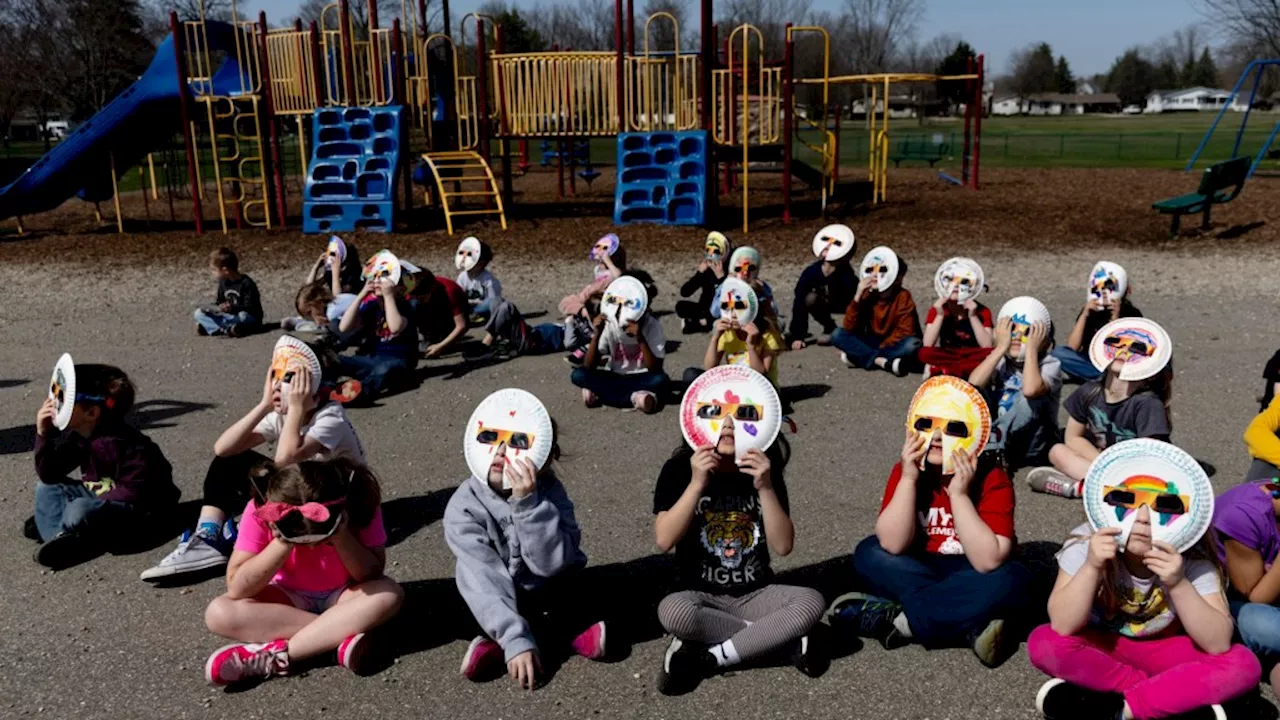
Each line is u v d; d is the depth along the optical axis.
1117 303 7.39
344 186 17.38
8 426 7.60
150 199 24.19
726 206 19.75
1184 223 16.00
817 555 5.05
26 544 5.45
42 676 4.15
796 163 21.88
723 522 3.97
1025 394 5.88
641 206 17.16
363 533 4.17
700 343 9.88
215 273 10.48
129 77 40.22
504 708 3.84
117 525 5.20
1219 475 6.00
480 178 17.48
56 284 13.66
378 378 8.05
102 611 4.69
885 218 17.31
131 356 9.69
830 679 3.97
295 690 4.00
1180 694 3.40
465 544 4.05
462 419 7.56
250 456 5.16
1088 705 3.60
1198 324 10.03
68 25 38.91
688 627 3.86
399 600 4.14
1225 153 34.62
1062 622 3.55
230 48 18.97
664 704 3.84
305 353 4.93
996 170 27.02
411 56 20.44
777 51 67.44
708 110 16.89
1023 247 14.73
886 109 18.92
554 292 12.70
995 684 3.90
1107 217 16.67
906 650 4.16
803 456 6.54
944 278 7.49
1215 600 3.46
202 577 5.01
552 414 7.62
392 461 6.66
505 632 3.91
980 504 3.96
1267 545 3.79
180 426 7.50
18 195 17.34
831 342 8.74
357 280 10.54
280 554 3.90
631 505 5.76
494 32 19.53
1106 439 5.48
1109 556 3.41
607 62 17.56
